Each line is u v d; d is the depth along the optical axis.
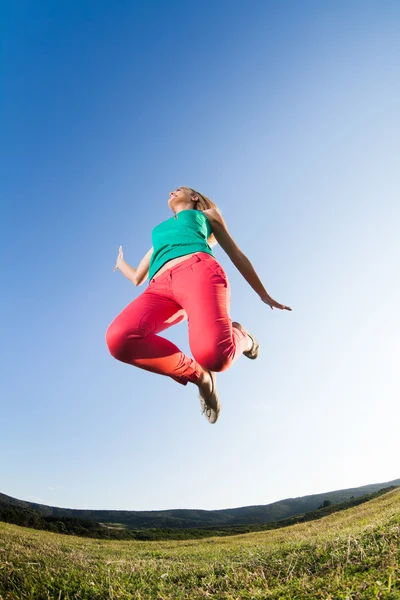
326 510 19.89
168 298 2.28
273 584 2.32
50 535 10.39
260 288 2.64
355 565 2.20
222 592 2.37
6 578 2.82
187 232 2.37
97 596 2.55
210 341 2.06
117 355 2.22
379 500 12.55
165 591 2.64
